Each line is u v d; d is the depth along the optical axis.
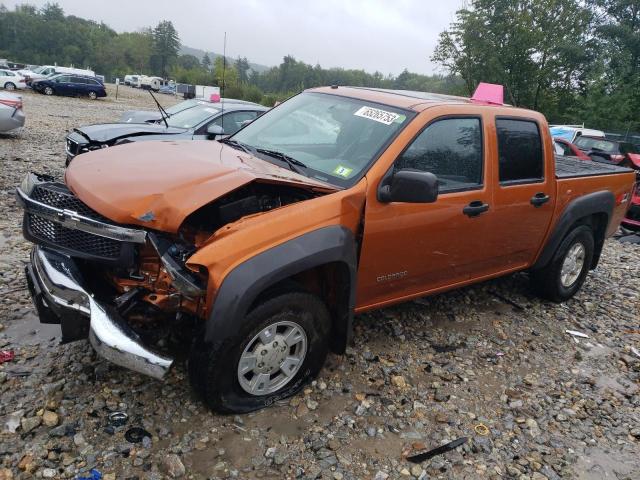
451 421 3.44
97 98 36.62
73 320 2.92
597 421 3.65
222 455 2.89
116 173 3.18
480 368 4.15
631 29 38.88
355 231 3.36
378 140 3.65
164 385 3.36
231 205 3.13
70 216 2.95
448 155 3.91
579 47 35.12
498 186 4.26
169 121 8.75
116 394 3.23
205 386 2.96
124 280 3.15
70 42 121.88
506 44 34.84
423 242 3.80
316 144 3.90
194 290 2.80
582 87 38.22
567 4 34.09
